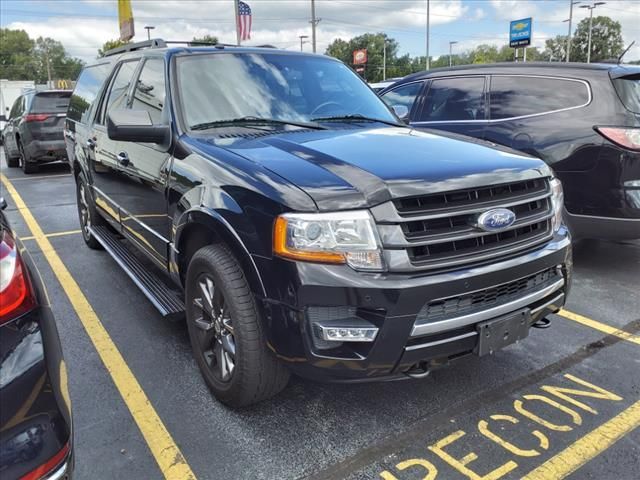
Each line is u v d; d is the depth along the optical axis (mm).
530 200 2787
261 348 2641
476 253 2543
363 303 2301
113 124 3178
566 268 3008
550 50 87625
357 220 2330
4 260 1814
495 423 2869
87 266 5410
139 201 3902
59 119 11602
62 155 11781
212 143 3092
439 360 2547
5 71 123875
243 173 2656
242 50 3977
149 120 3342
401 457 2615
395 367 2426
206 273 2904
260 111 3588
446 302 2469
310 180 2463
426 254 2422
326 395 3137
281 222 2365
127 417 2922
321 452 2656
